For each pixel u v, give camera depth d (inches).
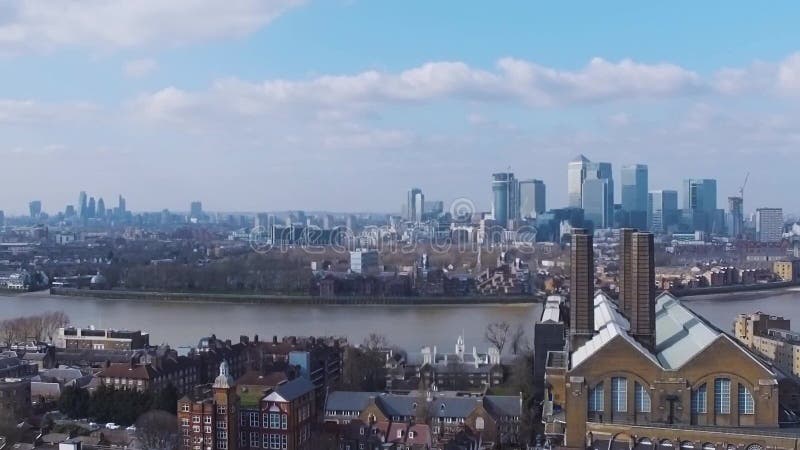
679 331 7332.7
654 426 5910.4
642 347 6294.3
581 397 6117.1
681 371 5974.4
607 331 6742.1
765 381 5861.2
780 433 5674.2
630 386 6063.0
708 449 5797.2
